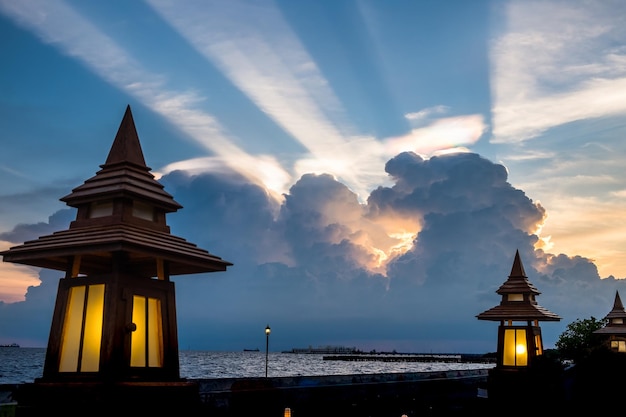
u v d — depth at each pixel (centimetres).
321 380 2142
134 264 1297
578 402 2012
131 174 1195
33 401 1059
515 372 2745
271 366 18062
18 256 1134
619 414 1914
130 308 1084
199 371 12438
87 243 1067
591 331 3494
